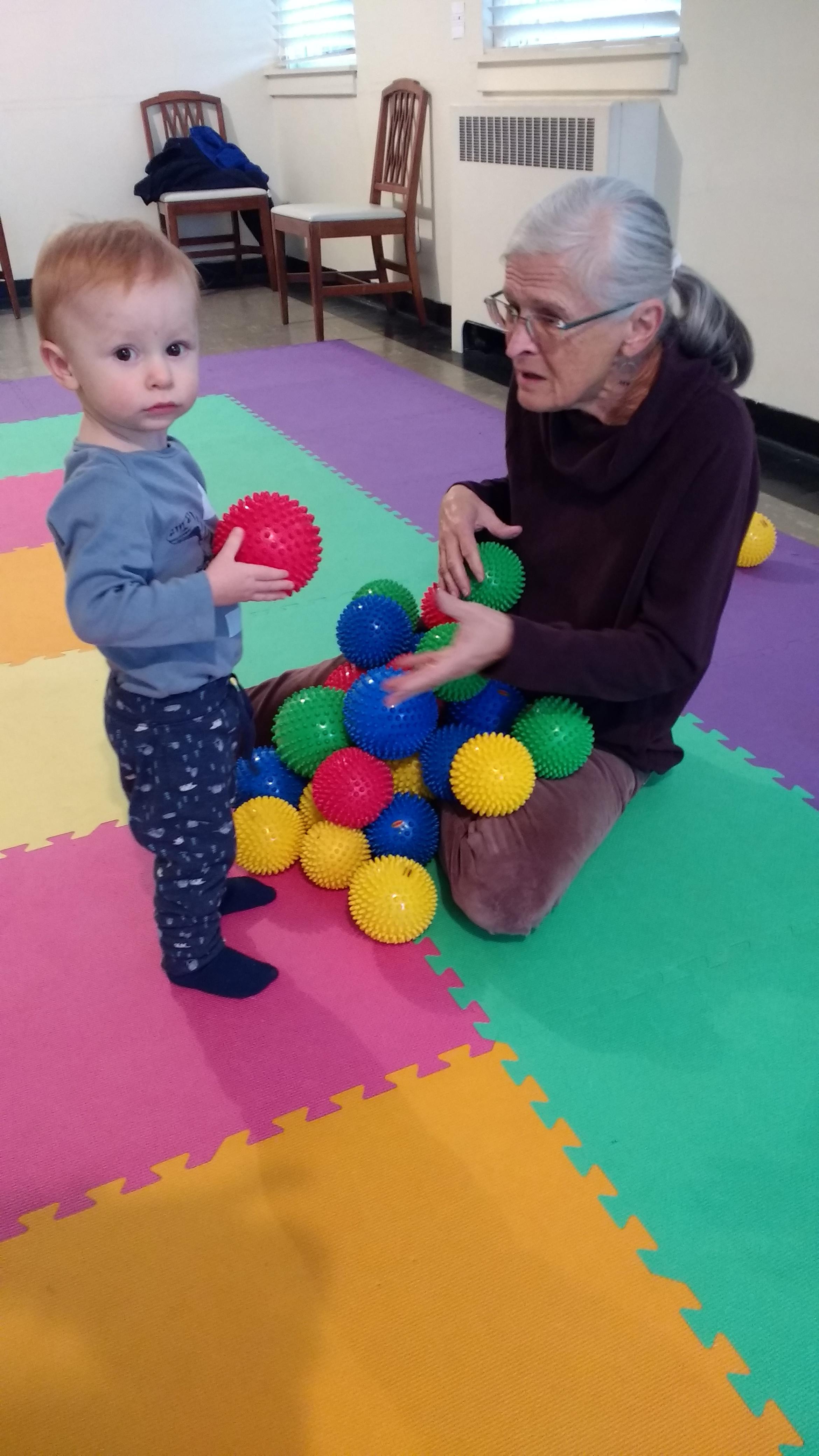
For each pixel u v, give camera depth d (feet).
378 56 15.69
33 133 17.93
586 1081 4.15
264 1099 4.10
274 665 6.96
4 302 18.83
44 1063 4.26
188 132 18.94
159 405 3.40
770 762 6.06
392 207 16.12
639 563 4.49
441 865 5.37
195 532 3.77
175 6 18.04
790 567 8.30
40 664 7.08
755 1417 3.11
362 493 9.68
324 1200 3.72
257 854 5.06
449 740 4.96
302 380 13.41
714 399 4.23
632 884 5.16
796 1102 4.07
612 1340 3.30
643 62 10.76
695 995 4.54
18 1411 3.16
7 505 9.65
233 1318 3.37
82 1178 3.82
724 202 10.32
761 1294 3.42
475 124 12.93
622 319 3.94
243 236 20.38
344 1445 3.06
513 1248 3.56
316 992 4.58
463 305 14.39
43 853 5.42
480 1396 3.16
